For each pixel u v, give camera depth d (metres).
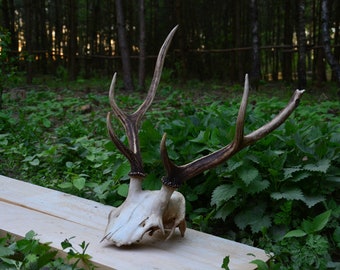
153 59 12.91
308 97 7.28
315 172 2.42
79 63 12.46
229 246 1.97
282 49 11.16
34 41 13.41
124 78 8.45
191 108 4.00
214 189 2.59
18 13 15.00
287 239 2.19
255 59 8.56
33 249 1.84
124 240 1.84
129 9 12.33
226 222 2.53
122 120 2.12
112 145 3.03
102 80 10.59
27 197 2.48
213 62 12.40
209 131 2.71
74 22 10.62
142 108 2.17
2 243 1.91
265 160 2.46
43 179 3.18
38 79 10.41
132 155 1.97
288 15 10.87
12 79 5.45
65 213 2.28
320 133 2.73
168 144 2.77
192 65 12.31
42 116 5.08
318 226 2.13
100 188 2.75
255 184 2.38
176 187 1.86
